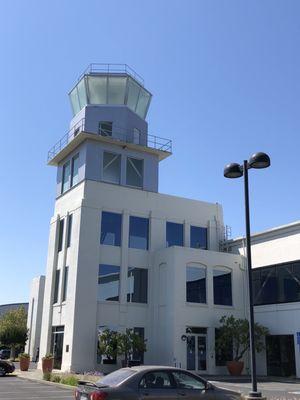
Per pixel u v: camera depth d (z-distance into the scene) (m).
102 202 36.69
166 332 34.03
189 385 11.51
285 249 34.28
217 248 40.59
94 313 33.91
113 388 10.79
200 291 35.38
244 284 37.34
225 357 34.59
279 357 33.00
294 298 32.75
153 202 38.97
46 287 38.56
